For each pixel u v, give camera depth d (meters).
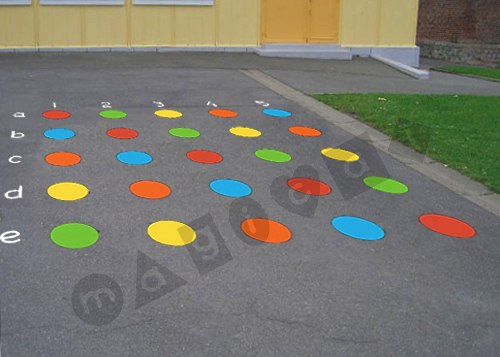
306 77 12.30
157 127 7.90
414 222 5.70
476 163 7.35
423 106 10.07
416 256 5.03
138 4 14.51
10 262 4.39
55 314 3.83
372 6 16.08
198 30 15.06
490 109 10.20
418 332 3.95
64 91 9.54
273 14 15.49
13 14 13.80
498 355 3.77
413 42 16.59
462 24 24.89
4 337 3.57
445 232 5.54
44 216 5.15
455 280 4.69
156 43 14.84
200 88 10.32
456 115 9.60
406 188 6.54
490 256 5.15
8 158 6.41
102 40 14.49
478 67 19.36
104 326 3.75
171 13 14.79
